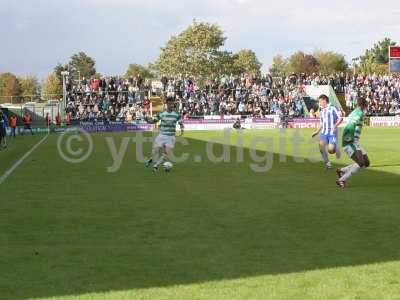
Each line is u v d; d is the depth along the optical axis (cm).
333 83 7150
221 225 1035
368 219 1070
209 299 648
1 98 7100
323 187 1501
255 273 741
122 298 655
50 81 12488
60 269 768
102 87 6694
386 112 6656
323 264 779
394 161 2155
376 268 757
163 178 1755
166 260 808
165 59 10206
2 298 659
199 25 10150
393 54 7125
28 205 1266
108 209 1208
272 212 1153
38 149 3225
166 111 1962
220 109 6594
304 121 6322
